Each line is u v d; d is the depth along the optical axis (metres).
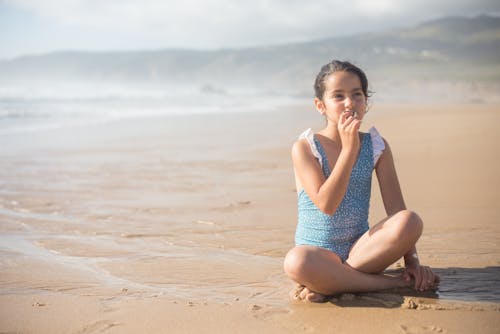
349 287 2.87
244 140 11.48
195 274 3.38
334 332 2.40
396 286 2.95
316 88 3.17
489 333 2.34
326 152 3.12
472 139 9.67
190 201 5.74
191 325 2.51
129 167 8.18
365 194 3.15
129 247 4.06
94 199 5.93
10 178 7.31
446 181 6.22
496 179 6.22
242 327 2.48
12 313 2.71
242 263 3.61
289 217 4.95
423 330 2.39
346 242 3.10
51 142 11.33
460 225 4.35
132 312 2.70
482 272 3.23
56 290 3.09
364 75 3.11
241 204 5.54
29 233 4.52
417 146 9.16
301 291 2.90
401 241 2.84
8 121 16.11
